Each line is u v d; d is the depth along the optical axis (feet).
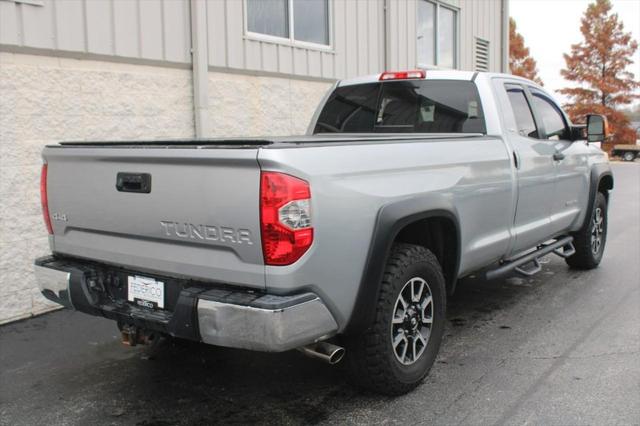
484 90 15.51
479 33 41.65
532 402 11.53
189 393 12.26
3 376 13.21
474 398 11.74
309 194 9.36
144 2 20.11
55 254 12.48
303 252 9.32
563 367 13.17
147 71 20.52
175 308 9.84
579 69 130.72
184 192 9.85
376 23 31.19
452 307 17.71
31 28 17.10
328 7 28.14
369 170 10.58
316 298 9.64
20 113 17.12
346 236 10.02
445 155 12.69
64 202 11.85
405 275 11.40
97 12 18.74
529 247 17.16
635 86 128.57
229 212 9.39
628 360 13.53
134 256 10.82
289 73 25.98
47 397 12.17
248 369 13.38
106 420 11.21
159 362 13.88
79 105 18.56
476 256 14.10
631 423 10.71
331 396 11.96
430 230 12.91
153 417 11.29
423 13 35.83
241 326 9.18
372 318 10.77
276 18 25.61
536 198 16.76
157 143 10.74
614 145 128.57
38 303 17.65
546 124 18.38
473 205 13.61
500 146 14.96
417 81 16.76
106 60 19.21
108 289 11.54
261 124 25.02
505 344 14.62
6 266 16.99
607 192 22.54
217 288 9.82
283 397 11.97
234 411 11.45
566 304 17.84
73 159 11.46
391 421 10.89
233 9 23.21
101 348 14.84
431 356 12.46
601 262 23.31
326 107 18.75
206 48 22.09
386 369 11.22
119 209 10.83
